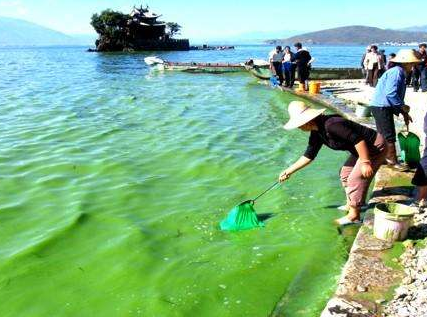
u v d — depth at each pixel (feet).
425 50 44.42
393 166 18.98
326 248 13.62
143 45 235.40
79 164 22.59
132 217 16.22
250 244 14.07
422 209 14.87
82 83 67.15
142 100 46.47
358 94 45.27
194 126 32.35
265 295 11.44
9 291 11.85
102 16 228.22
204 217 16.17
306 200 17.60
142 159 23.62
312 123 13.41
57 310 11.05
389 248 12.46
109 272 12.68
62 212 16.71
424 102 38.47
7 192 18.76
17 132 30.09
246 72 79.20
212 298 11.36
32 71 97.35
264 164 22.67
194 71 82.58
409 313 9.52
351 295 10.36
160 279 12.25
